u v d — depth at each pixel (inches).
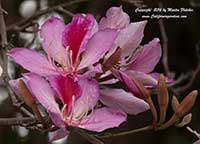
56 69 27.6
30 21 47.3
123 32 28.9
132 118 61.4
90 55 27.8
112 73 28.3
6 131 55.6
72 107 26.9
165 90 28.1
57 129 27.0
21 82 26.5
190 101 28.3
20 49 27.5
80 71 27.7
